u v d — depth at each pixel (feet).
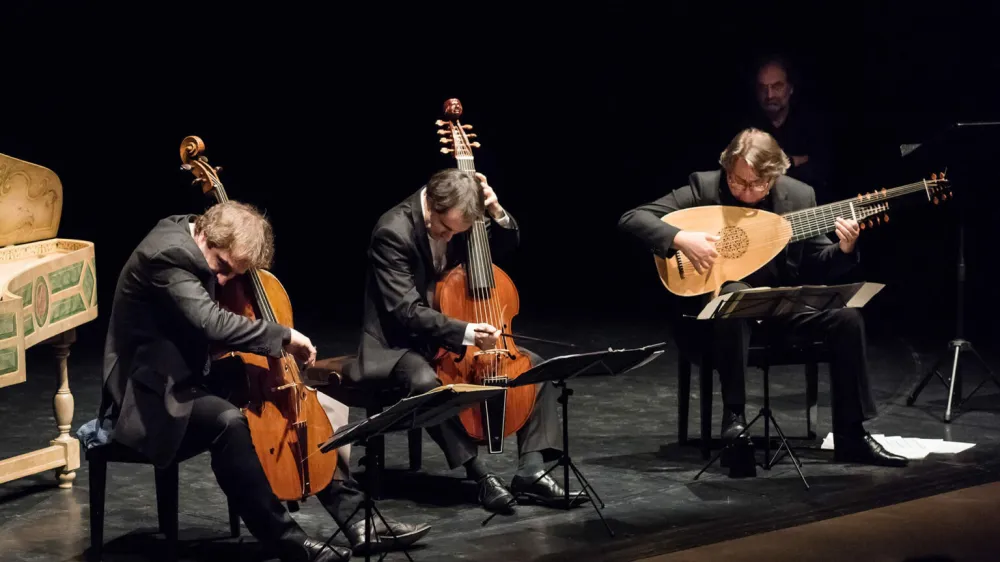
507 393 24.64
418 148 59.62
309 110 58.90
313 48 57.41
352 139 59.72
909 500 25.23
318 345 41.52
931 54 48.01
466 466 25.26
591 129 57.31
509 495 24.49
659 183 56.18
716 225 28.25
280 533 20.75
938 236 51.49
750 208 28.45
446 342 23.79
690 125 54.29
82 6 54.19
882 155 49.03
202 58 56.90
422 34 57.00
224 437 20.49
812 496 25.36
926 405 33.27
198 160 23.03
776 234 28.09
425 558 21.70
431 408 19.27
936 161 31.78
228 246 20.98
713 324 27.94
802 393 34.88
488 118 58.49
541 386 25.27
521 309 49.06
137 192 59.21
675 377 37.14
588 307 49.34
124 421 20.90
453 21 56.59
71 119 56.44
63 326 24.30
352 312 48.73
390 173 60.49
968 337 42.14
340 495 22.20
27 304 22.40
